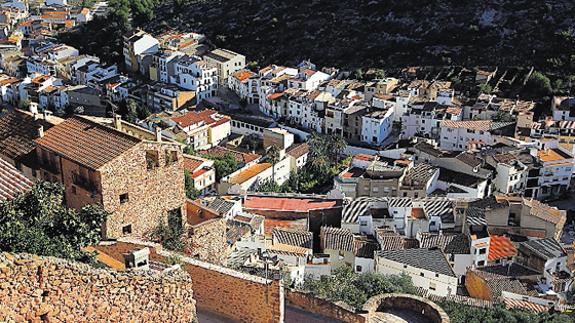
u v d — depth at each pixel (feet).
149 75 651.66
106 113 562.66
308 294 145.69
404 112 493.36
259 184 394.73
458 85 561.43
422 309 146.00
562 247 269.23
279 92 559.79
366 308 143.23
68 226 109.91
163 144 152.66
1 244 95.76
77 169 145.38
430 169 364.38
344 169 409.08
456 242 271.90
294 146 450.71
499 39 620.90
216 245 168.25
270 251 236.43
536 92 536.42
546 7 633.61
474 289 252.83
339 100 515.91
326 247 258.16
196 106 582.35
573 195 393.91
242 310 123.54
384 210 301.63
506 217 293.23
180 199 159.33
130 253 105.29
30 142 165.99
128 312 87.71
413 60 624.18
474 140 442.50
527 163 381.81
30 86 610.65
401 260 243.60
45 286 76.28
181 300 95.76
